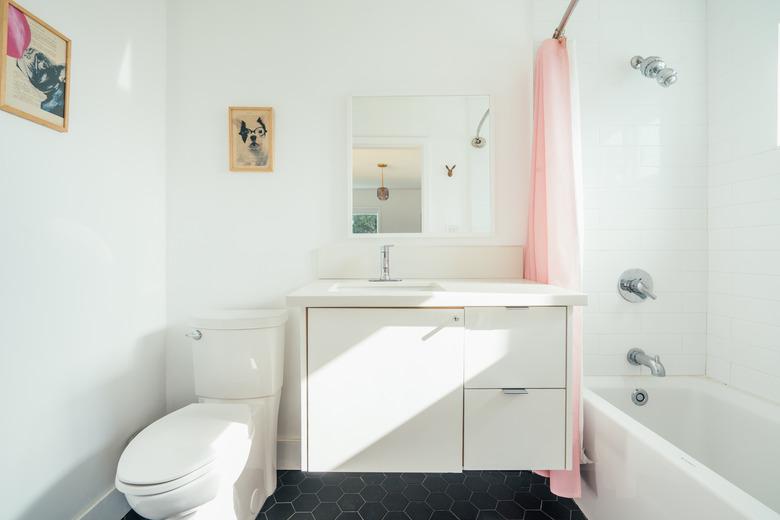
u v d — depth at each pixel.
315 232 1.90
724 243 1.78
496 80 1.89
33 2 1.19
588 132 1.88
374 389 1.29
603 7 1.88
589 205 1.88
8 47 1.10
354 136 1.89
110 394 1.51
